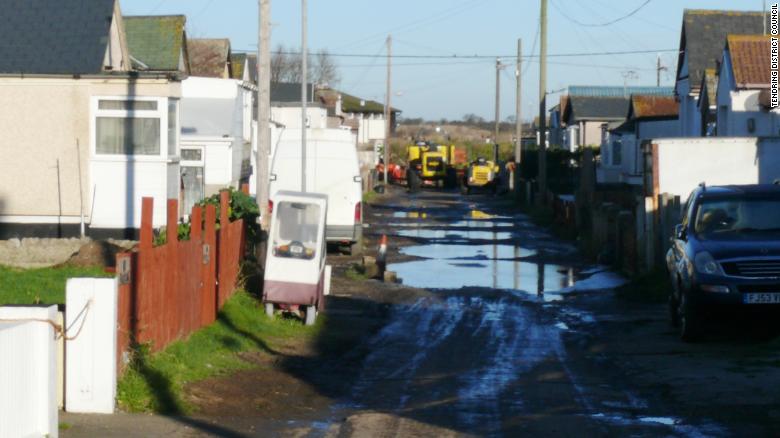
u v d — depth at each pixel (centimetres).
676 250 2084
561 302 2745
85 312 1243
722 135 4325
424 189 10250
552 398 1450
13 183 2828
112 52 3303
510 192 8750
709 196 2066
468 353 1925
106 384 1247
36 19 3064
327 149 3525
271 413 1334
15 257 2317
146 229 1471
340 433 1207
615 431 1200
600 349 1942
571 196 6234
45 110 2812
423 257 3947
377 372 1708
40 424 1045
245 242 2464
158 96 2811
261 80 2688
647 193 3216
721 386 1454
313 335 2058
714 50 5459
